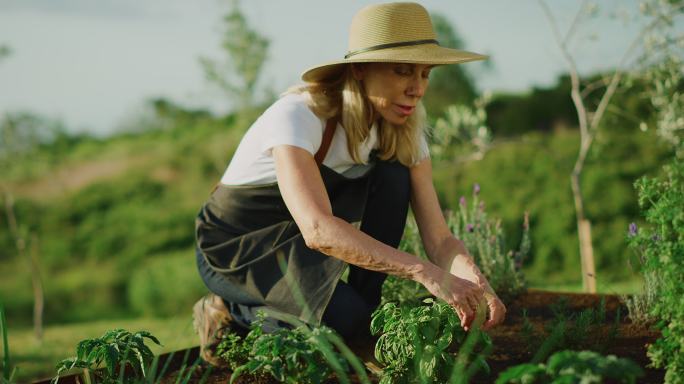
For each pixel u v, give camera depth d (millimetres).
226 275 2604
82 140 15938
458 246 2641
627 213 8750
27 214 12680
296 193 2369
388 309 2281
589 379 1553
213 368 2705
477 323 2219
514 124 12406
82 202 13000
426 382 2021
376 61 2443
